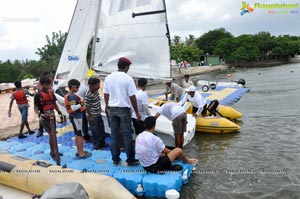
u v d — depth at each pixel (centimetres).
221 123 865
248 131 882
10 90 2233
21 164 476
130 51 750
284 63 7144
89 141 719
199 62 6494
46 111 556
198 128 885
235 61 7062
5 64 4578
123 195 393
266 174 565
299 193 485
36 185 438
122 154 585
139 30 745
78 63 768
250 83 2412
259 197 477
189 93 859
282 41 7612
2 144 698
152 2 738
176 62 5366
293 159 635
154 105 782
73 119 580
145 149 485
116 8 730
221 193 493
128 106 501
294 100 1369
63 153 605
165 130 652
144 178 476
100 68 753
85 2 747
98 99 636
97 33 749
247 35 7781
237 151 707
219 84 2038
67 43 770
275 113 1105
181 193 493
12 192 463
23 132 871
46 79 559
